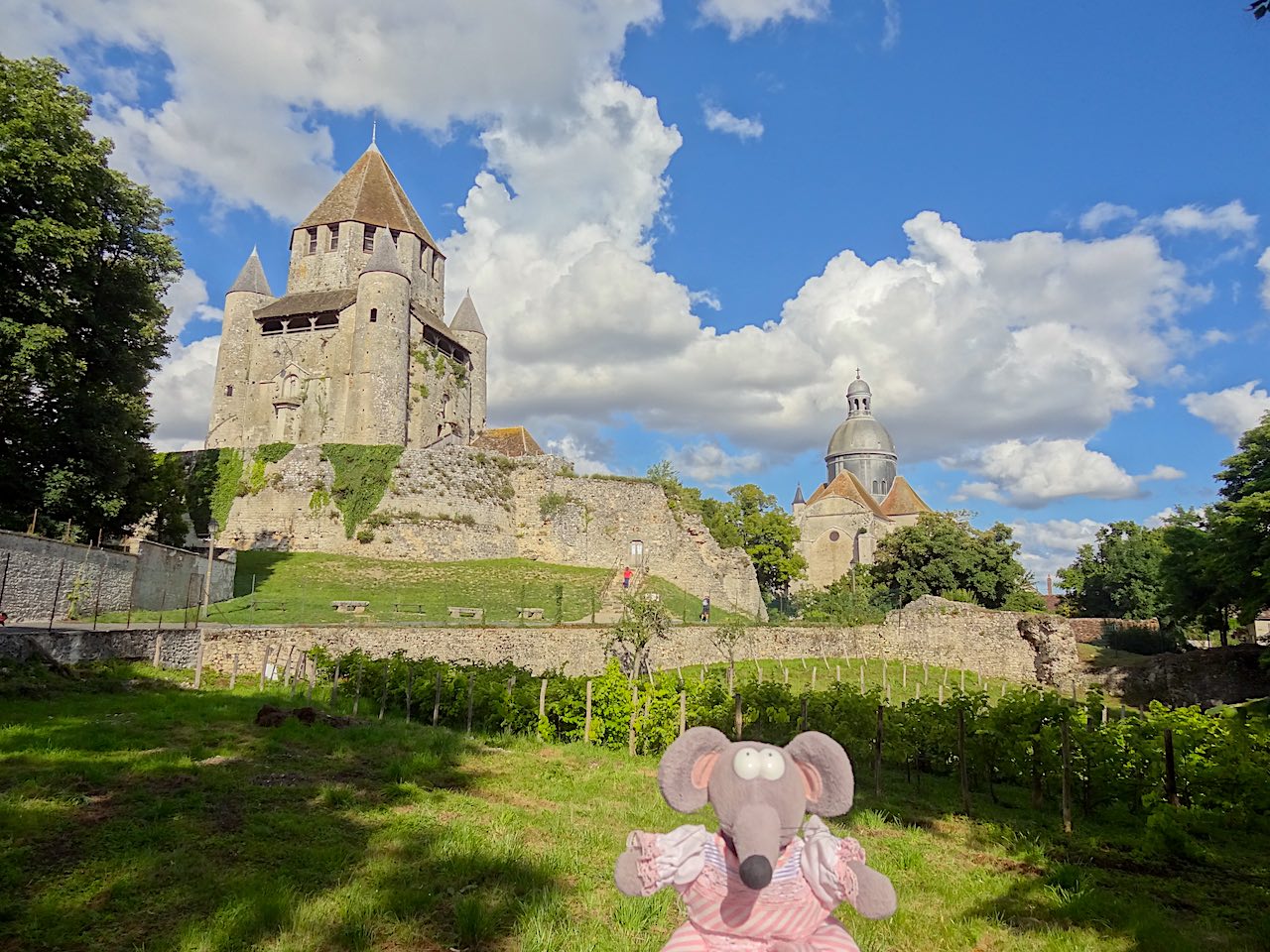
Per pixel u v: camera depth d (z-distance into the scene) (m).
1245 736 10.74
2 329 22.23
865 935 5.80
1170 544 36.22
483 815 8.50
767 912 2.99
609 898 6.28
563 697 14.78
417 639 23.94
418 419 56.72
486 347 67.50
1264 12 5.32
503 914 5.84
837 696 15.48
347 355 54.06
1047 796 11.87
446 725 15.77
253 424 56.03
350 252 59.22
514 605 36.06
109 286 26.84
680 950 2.99
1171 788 9.30
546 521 50.41
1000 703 12.21
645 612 27.50
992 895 6.88
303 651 20.75
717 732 3.23
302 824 7.64
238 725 12.95
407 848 7.17
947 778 13.89
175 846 6.85
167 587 27.05
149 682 17.19
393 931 5.48
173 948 5.01
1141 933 5.97
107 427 26.50
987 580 53.50
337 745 11.84
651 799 9.83
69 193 24.11
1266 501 26.45
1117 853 8.57
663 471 61.25
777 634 37.84
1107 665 37.59
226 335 57.28
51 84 25.31
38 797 7.85
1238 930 6.29
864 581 63.66
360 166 63.06
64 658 16.53
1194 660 33.41
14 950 4.90
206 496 46.00
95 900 5.68
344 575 39.03
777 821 2.90
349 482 45.47
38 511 24.95
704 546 54.47
